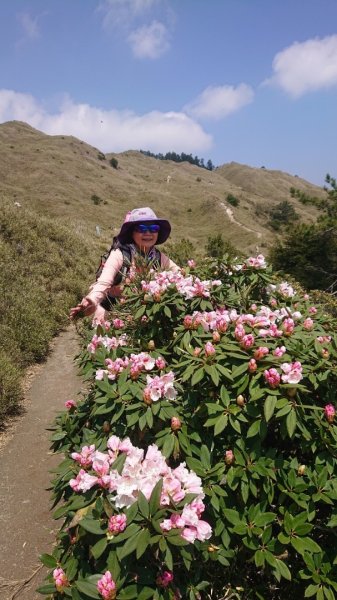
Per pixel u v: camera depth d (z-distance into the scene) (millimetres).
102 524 1450
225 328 2045
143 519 1415
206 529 1430
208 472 1745
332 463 1790
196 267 3012
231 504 1820
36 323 7004
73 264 10828
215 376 1770
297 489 1725
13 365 5602
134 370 1950
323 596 1660
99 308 3188
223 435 1898
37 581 2600
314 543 1617
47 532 3039
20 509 3289
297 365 1751
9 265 8672
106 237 21094
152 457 1557
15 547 2900
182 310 2400
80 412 2258
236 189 131125
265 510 1819
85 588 1385
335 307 5867
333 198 18734
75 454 1712
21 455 4051
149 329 2459
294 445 2025
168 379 1871
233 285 2836
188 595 1610
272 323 2123
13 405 4918
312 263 18703
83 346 2908
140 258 3027
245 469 1751
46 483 3617
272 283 2898
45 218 13828
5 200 13125
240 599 1765
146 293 2441
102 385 1913
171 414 1829
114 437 1655
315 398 1946
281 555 1683
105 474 1537
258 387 1722
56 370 6168
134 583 1425
